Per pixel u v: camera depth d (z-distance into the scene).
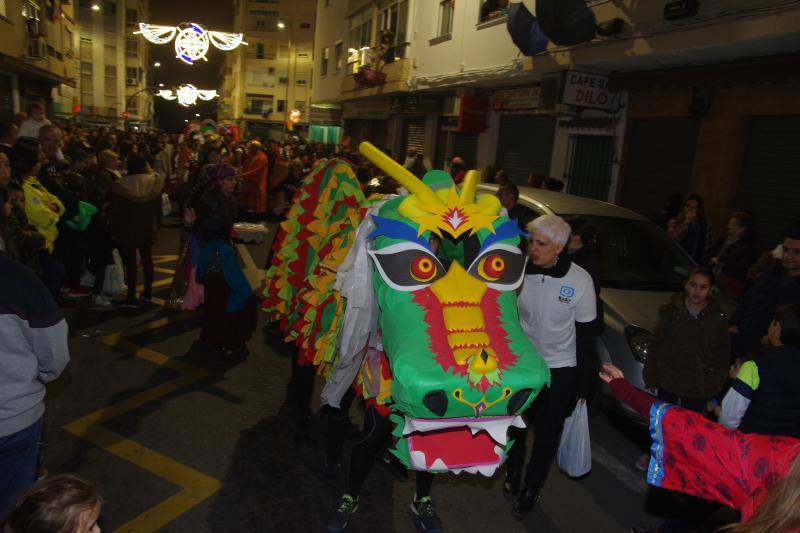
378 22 20.12
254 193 14.15
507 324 2.66
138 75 65.69
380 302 2.81
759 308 4.66
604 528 3.64
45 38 20.86
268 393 5.15
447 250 3.16
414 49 17.06
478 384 2.37
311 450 4.26
